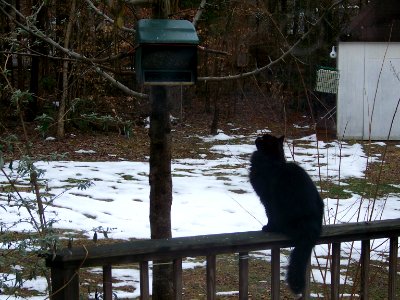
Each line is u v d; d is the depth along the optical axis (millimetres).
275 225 3850
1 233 4676
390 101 21391
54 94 19625
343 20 21703
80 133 20359
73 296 3145
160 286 5121
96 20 13352
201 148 19719
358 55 21156
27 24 4969
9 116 17656
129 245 3297
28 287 6812
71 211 11172
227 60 16797
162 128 5027
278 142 4391
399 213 11359
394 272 4070
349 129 21250
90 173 15117
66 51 4645
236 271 8234
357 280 5516
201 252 3447
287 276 3779
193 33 4211
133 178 14961
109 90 21844
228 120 24344
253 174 4254
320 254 8625
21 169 4418
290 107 21188
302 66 16672
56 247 3615
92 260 3184
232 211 11828
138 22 4297
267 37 17156
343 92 21125
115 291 7152
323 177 14586
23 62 21375
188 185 14234
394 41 21344
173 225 10586
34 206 5195
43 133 5199
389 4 21125
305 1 15625
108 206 11891
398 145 20500
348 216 10656
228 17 15047
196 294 7117
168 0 4719
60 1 15977
